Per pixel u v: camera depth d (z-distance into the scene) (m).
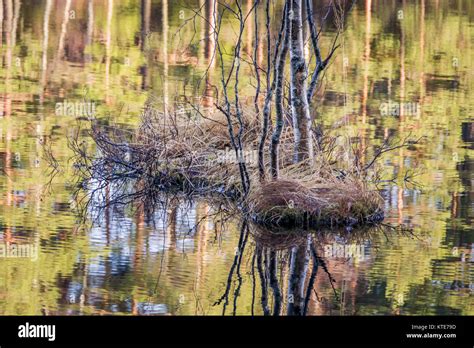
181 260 12.18
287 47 13.79
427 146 18.86
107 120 19.53
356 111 21.75
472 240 13.15
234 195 15.45
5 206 14.31
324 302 10.70
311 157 14.74
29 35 32.06
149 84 23.73
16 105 21.05
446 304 10.66
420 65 29.03
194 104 17.73
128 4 41.44
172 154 16.23
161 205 14.88
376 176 15.82
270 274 11.73
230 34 32.50
